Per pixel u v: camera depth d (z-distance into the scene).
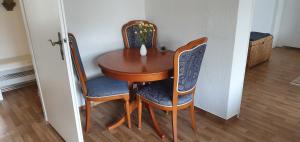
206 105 2.68
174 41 2.83
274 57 4.86
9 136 2.36
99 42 2.86
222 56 2.33
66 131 2.13
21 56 3.58
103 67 2.22
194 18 2.49
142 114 2.71
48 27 1.78
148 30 2.71
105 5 2.79
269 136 2.25
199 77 2.64
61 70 1.82
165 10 2.83
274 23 5.42
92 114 2.74
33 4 1.90
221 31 2.26
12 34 3.46
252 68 4.22
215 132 2.33
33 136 2.35
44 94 2.41
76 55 2.11
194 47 1.84
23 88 3.55
